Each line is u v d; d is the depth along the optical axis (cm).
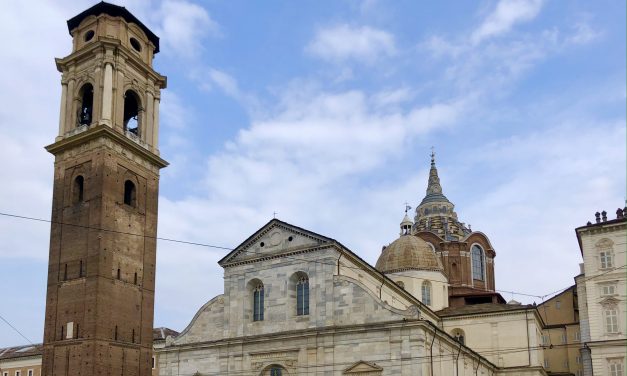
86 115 7369
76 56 7238
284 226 6825
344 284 6325
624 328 7456
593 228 7812
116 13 7394
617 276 7612
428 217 11975
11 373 11300
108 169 6725
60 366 6328
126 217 6862
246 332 6731
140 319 6781
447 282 10162
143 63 7500
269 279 6775
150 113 7531
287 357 6391
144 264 6981
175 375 6969
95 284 6319
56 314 6544
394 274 9644
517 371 8400
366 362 5975
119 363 6400
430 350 6094
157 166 7469
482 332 8719
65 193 6894
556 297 10119
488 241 11519
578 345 9625
